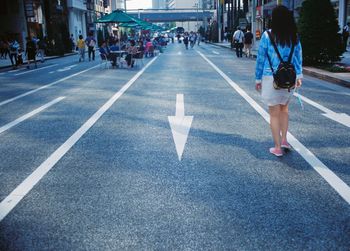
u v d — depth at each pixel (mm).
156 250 3299
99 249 3334
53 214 4023
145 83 14461
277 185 4680
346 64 17766
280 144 5793
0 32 46062
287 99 5645
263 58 5590
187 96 11297
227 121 8078
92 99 11188
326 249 3273
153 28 60844
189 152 6035
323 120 8031
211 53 35531
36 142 6840
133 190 4602
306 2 18016
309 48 17750
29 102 11086
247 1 66062
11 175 5230
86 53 44219
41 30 50719
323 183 4719
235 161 5574
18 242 3477
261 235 3518
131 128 7648
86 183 4863
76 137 7090
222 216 3898
